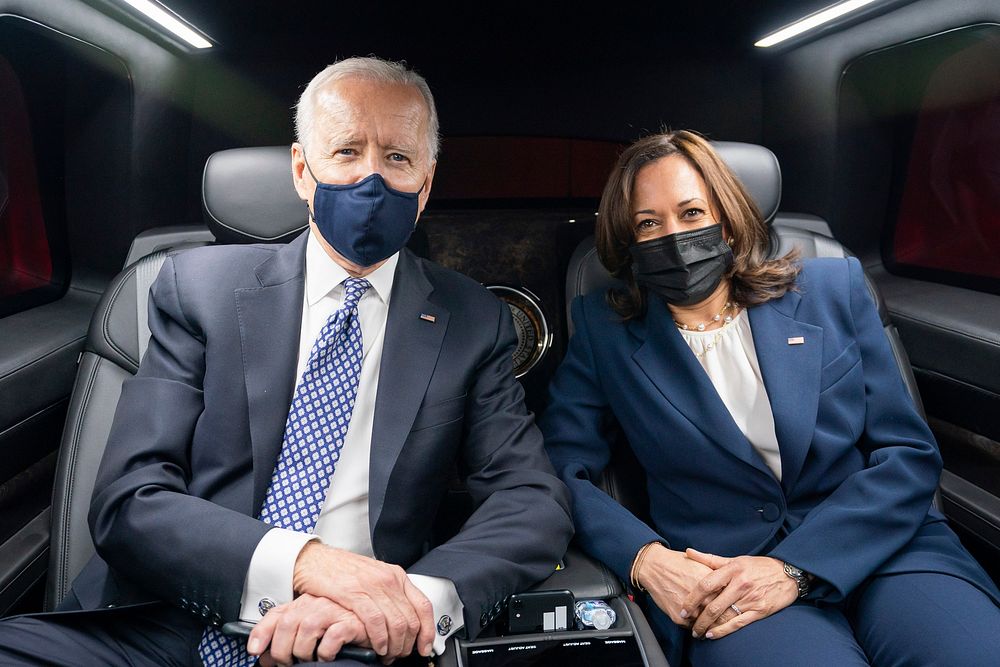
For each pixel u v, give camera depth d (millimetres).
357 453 1420
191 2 2055
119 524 1266
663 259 1618
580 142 2686
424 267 1627
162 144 2510
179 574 1226
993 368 1915
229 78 2574
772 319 1644
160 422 1375
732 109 2719
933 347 2125
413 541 1451
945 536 1539
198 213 2746
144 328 1689
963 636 1258
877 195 2666
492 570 1295
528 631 1302
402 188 1408
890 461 1504
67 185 2459
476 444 1537
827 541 1431
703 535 1618
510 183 2689
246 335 1429
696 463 1596
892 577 1441
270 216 1749
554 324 2463
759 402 1605
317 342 1395
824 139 2584
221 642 1270
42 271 2451
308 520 1343
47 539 1854
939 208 2463
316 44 2543
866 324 1662
